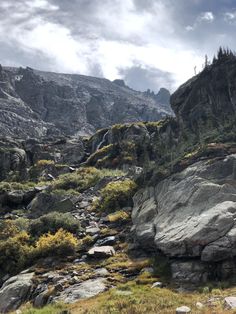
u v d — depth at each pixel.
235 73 40.72
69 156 67.25
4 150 59.06
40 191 42.75
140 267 23.17
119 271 23.12
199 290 19.78
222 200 24.16
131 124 67.25
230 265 21.17
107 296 19.67
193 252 22.17
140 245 25.66
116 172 47.38
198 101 44.66
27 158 65.38
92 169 51.03
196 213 24.17
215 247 21.41
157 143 50.69
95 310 17.77
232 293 18.67
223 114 39.22
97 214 32.84
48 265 25.67
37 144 70.94
